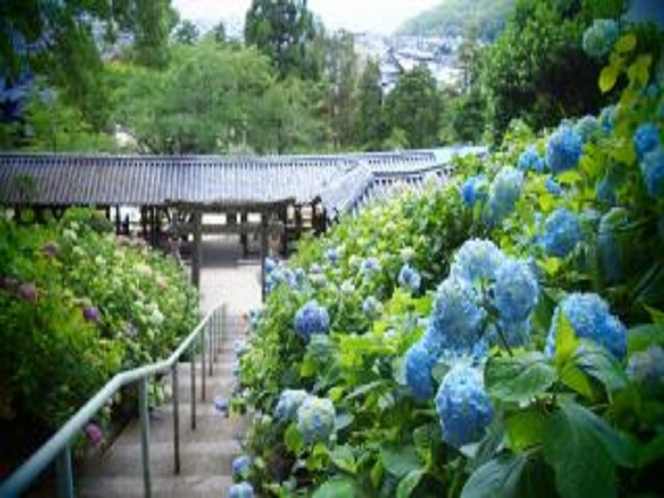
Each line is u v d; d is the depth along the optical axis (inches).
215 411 237.8
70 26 232.8
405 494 53.1
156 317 263.6
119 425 215.2
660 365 42.9
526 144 141.8
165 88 1079.0
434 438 56.1
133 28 422.3
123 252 336.2
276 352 138.1
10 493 63.4
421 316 74.0
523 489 39.3
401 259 126.0
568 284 67.7
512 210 85.5
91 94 298.4
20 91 574.2
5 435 160.6
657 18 115.1
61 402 161.0
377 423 68.4
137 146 1127.6
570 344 41.2
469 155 162.4
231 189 862.5
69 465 82.5
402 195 218.5
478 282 49.0
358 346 73.9
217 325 427.8
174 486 166.7
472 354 48.6
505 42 405.4
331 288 128.2
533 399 41.1
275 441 133.5
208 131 1087.0
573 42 342.6
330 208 669.3
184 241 940.6
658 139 69.4
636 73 80.7
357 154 933.8
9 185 734.5
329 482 62.0
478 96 729.0
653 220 66.9
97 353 183.9
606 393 43.4
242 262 935.0
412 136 1354.6
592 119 85.6
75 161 864.3
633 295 65.1
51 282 204.4
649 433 41.3
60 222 311.7
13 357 160.7
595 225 69.5
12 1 194.2
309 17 1560.0
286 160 909.8
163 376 270.7
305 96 1311.5
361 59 1796.3
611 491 36.7
